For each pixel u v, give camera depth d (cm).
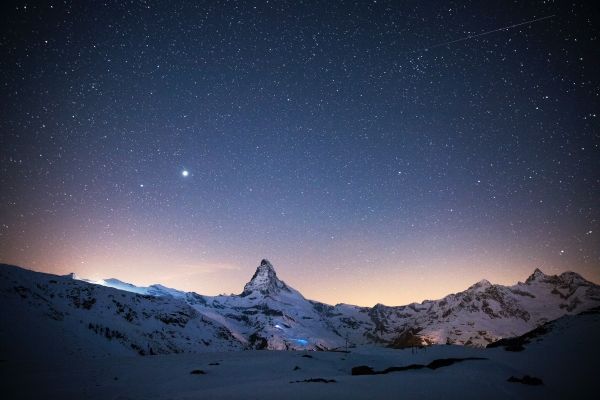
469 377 3556
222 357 6369
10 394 3472
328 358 6172
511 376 3644
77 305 13138
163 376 4394
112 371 4822
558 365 4225
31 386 3838
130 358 6475
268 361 5647
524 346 5572
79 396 3356
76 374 4575
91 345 9788
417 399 2734
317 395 2855
